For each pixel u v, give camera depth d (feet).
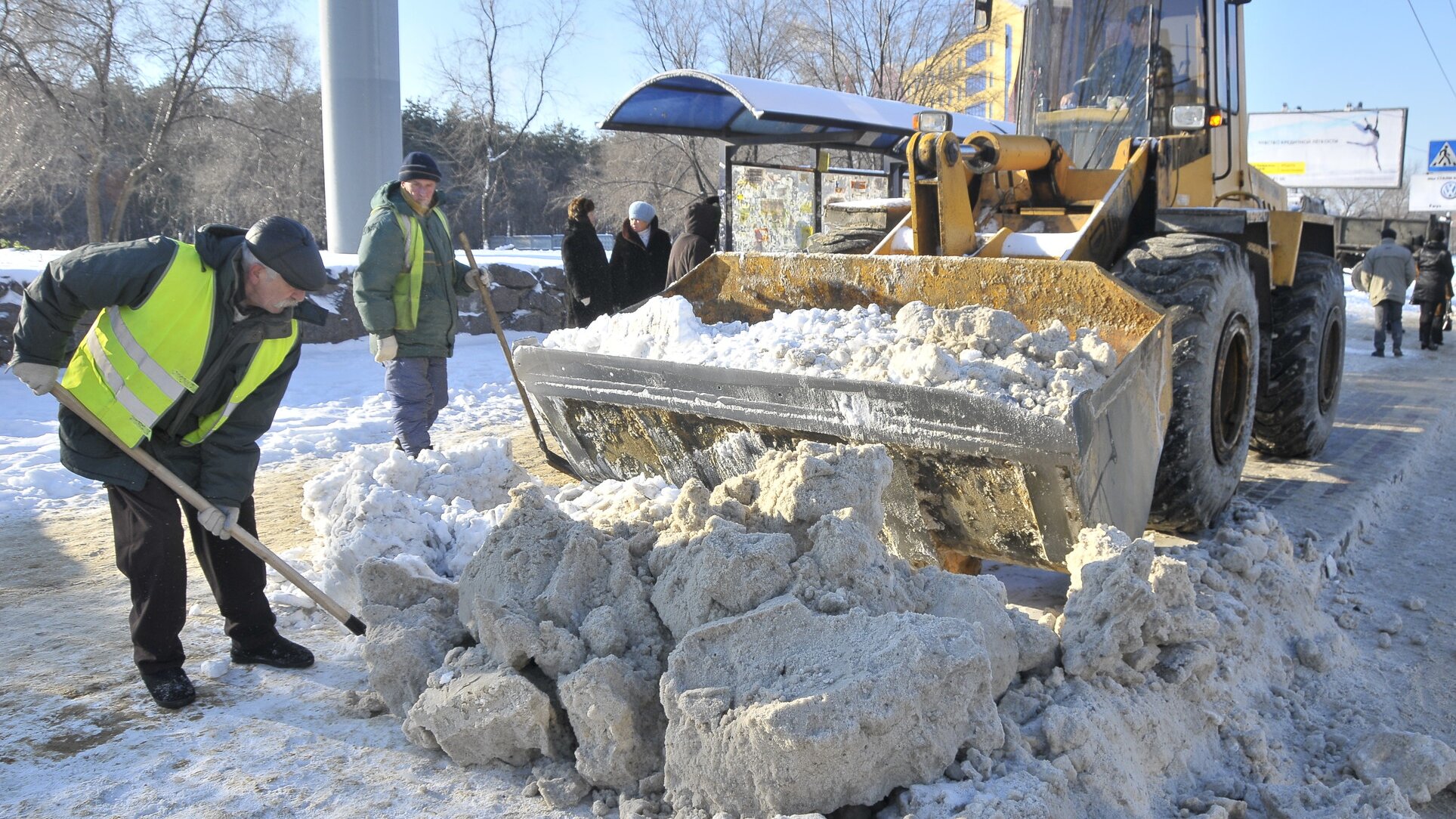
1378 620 13.78
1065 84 19.75
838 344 12.83
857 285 14.49
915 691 7.57
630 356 14.19
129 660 10.87
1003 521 11.57
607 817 8.20
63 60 49.98
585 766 8.36
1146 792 8.79
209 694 10.10
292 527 16.22
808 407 11.94
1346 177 118.83
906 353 11.80
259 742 9.16
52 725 9.37
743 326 14.61
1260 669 11.41
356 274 17.53
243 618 10.53
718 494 10.02
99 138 52.13
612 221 79.10
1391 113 116.06
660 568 9.41
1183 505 14.06
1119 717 9.02
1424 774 9.50
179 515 9.87
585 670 8.29
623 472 14.84
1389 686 12.03
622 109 28.27
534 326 41.68
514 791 8.54
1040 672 9.55
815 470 9.50
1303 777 9.96
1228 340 14.82
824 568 8.80
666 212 69.46
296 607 12.20
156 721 9.50
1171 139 17.29
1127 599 9.48
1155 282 14.44
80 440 9.45
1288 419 19.93
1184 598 10.14
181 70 55.62
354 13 42.47
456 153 90.22
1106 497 11.37
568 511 13.19
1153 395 12.37
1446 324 51.60
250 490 10.39
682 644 8.27
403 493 13.84
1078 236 14.70
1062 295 12.97
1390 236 41.16
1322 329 20.10
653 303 14.56
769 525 9.57
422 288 18.07
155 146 55.01
